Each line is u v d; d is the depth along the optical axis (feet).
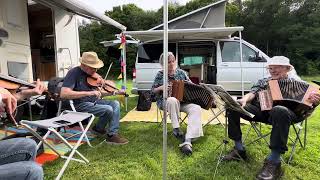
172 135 12.63
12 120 5.67
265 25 77.92
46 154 10.19
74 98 10.74
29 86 6.60
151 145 11.31
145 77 21.71
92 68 11.35
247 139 11.97
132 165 9.32
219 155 10.03
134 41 24.68
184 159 9.92
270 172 8.28
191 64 22.68
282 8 75.00
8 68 14.66
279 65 9.31
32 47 21.86
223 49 21.21
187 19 22.41
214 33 19.76
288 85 9.02
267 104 8.83
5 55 14.47
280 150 8.37
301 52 70.59
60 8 18.53
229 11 80.38
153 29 22.56
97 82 11.85
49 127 8.06
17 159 5.53
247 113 8.36
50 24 20.97
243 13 80.48
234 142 10.46
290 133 12.92
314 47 69.92
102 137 12.31
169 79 12.37
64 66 19.45
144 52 22.25
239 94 20.85
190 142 10.58
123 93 12.87
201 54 22.71
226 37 21.34
